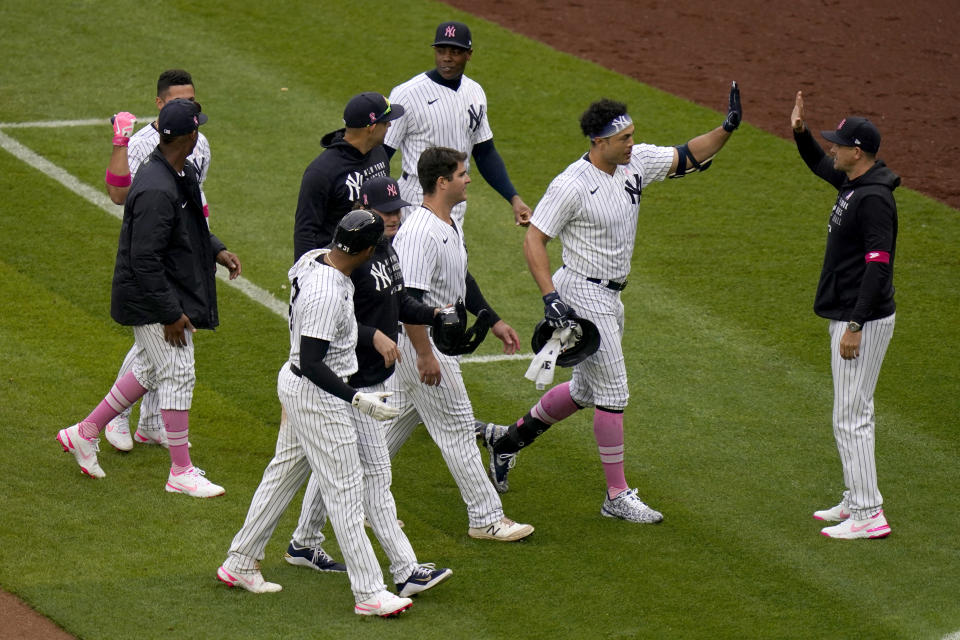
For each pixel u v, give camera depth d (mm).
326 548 25391
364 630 21844
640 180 26938
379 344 22078
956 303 39000
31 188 42969
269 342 34750
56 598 22141
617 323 26906
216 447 28984
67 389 30906
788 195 47156
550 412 27234
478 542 25625
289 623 21938
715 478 28812
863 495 26062
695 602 23328
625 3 68375
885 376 34281
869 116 55781
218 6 60781
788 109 55875
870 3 70938
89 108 49719
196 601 22453
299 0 62406
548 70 58000
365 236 20734
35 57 53625
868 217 24828
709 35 64875
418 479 28500
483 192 46156
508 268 40531
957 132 54344
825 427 31578
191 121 25078
